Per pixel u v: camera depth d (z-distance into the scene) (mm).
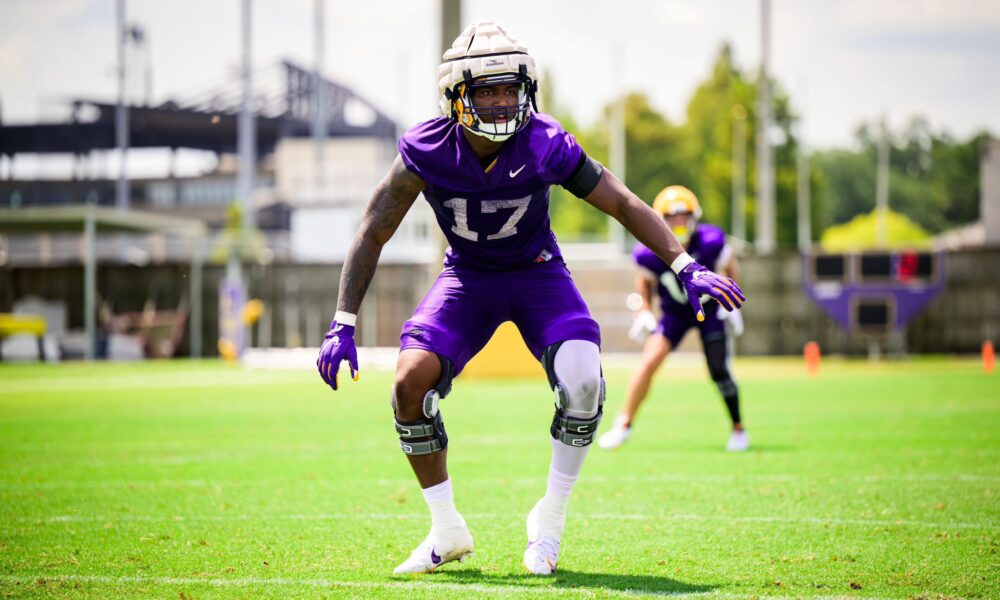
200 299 104062
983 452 28344
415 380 14664
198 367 86188
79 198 151125
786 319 97500
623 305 101688
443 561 15148
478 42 14016
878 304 83938
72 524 19125
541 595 13656
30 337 98125
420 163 14453
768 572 15031
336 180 158000
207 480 24516
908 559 15820
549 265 15492
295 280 104000
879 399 47281
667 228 14734
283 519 19516
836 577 14703
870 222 192500
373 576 14922
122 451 30359
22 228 98938
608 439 28516
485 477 24719
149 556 16406
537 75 14336
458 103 14055
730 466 26125
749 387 56375
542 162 14297
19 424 38719
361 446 31438
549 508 15438
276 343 104438
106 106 139125
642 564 15617
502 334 66688
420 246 138375
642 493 22172
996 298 94562
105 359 99938
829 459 27156
